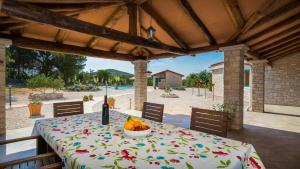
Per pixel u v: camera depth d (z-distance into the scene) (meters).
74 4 3.00
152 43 4.06
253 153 1.51
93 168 1.16
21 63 23.02
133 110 7.89
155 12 3.96
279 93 10.30
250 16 3.50
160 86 26.78
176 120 6.08
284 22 3.81
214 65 14.81
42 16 2.32
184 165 1.21
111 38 3.17
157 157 1.33
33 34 4.45
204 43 5.37
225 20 3.96
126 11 3.76
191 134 1.89
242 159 1.34
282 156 3.17
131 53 7.38
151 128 2.11
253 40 4.68
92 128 2.07
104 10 3.68
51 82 13.75
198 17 3.88
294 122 5.94
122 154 1.38
